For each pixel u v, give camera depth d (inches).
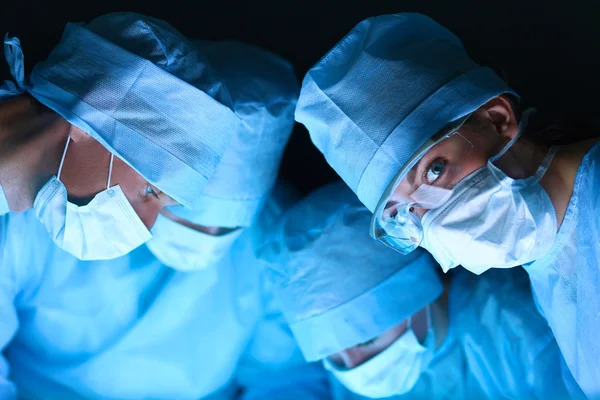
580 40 58.0
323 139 47.8
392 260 55.6
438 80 43.3
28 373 62.4
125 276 62.7
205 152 45.3
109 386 61.9
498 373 57.4
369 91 44.3
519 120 44.4
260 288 65.4
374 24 45.8
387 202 45.6
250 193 55.4
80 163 44.2
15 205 46.4
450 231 42.2
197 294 63.7
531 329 56.9
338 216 56.6
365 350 56.2
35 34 61.8
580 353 46.1
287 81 56.9
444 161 42.8
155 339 62.8
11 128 44.5
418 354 56.7
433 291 56.3
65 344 62.1
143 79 43.3
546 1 58.4
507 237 41.4
